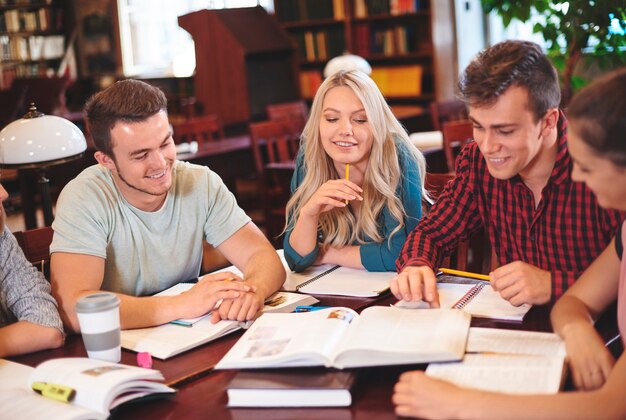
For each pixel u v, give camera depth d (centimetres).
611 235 169
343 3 767
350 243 214
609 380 115
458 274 186
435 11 708
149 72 1024
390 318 147
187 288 191
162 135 178
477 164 186
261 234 208
